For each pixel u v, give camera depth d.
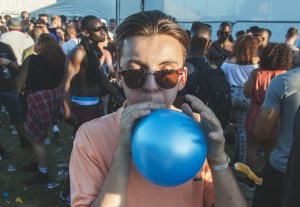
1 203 3.08
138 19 0.85
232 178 0.91
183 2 8.52
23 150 4.33
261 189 2.16
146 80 0.85
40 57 3.20
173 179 0.71
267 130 2.23
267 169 2.11
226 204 0.89
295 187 1.20
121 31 0.87
